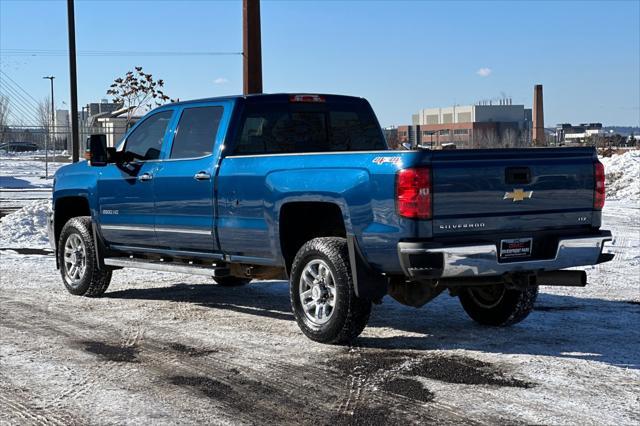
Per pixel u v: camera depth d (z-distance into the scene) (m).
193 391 5.57
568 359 6.40
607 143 44.84
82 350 6.76
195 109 8.36
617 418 4.97
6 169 51.00
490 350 6.71
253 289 10.02
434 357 6.46
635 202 24.00
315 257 6.95
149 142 8.83
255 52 14.18
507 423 4.88
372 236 6.46
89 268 9.30
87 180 9.40
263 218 7.36
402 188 6.21
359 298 6.71
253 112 8.05
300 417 5.00
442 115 149.50
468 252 6.24
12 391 5.60
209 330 7.55
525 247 6.65
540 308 8.61
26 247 14.39
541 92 72.94
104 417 5.03
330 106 8.60
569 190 6.86
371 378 5.85
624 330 7.51
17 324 7.82
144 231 8.73
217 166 7.84
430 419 4.95
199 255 8.25
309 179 6.93
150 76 26.05
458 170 6.31
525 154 6.63
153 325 7.78
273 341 7.06
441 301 9.12
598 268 11.55
